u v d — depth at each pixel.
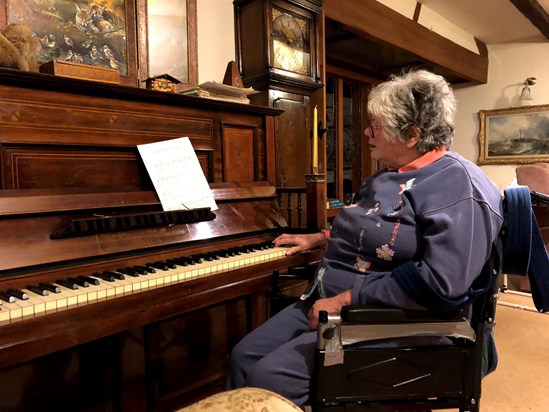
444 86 1.22
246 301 1.94
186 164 1.54
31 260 1.11
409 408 1.08
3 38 1.25
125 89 1.37
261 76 2.46
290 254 1.56
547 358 2.29
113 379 1.46
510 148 5.39
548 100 5.15
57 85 1.23
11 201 1.13
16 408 1.22
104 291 1.05
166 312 1.16
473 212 1.02
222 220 1.62
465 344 1.09
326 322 1.01
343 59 4.21
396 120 1.19
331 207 4.01
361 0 3.26
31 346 0.90
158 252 1.38
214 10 2.46
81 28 1.79
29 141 1.19
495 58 5.44
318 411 1.06
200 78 2.40
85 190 1.30
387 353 1.04
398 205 1.16
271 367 1.12
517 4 3.82
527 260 1.07
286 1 2.53
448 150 1.25
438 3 4.06
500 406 1.84
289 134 2.62
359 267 1.22
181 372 1.68
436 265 1.00
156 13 2.08
